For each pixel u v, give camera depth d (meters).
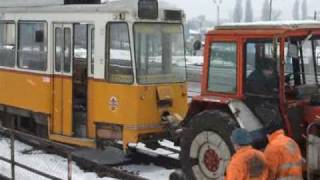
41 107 13.53
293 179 7.05
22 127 14.72
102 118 12.16
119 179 10.76
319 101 9.15
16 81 14.44
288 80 9.19
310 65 9.30
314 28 9.10
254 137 8.93
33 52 13.80
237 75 9.45
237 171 6.42
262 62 9.23
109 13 11.90
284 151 7.04
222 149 9.34
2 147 13.65
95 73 12.23
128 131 11.67
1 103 15.07
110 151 13.02
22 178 10.68
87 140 12.47
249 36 9.25
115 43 11.89
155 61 11.97
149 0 11.88
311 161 8.50
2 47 14.95
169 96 12.14
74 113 12.86
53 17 13.14
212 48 9.84
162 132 11.95
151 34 11.93
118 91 11.82
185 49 12.55
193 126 9.78
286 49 8.90
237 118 9.23
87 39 12.39
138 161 12.34
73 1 13.60
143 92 11.70
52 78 13.23
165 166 11.97
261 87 9.28
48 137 13.42
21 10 14.13
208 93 9.94
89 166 11.30
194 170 9.81
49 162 12.16
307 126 8.87
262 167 6.48
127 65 11.70
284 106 8.97
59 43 13.05
